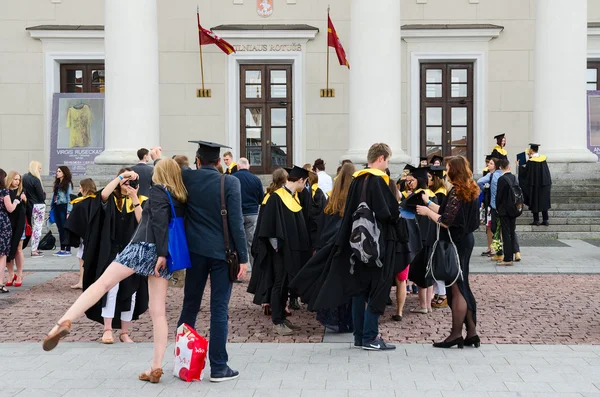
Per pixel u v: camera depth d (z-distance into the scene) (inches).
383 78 778.2
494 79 980.6
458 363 286.7
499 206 554.6
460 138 997.8
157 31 874.8
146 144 802.2
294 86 974.4
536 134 851.4
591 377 263.3
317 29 964.0
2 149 975.6
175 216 257.6
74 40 975.6
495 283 497.4
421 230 381.1
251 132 987.3
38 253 644.1
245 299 454.6
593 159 829.2
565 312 403.9
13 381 261.9
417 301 446.0
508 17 979.3
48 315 407.5
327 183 593.9
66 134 946.1
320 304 301.0
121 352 311.1
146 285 342.0
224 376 261.6
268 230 361.1
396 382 258.4
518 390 246.8
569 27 832.9
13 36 977.5
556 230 731.4
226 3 972.6
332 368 279.9
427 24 979.3
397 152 783.1
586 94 933.2
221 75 971.3
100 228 335.9
